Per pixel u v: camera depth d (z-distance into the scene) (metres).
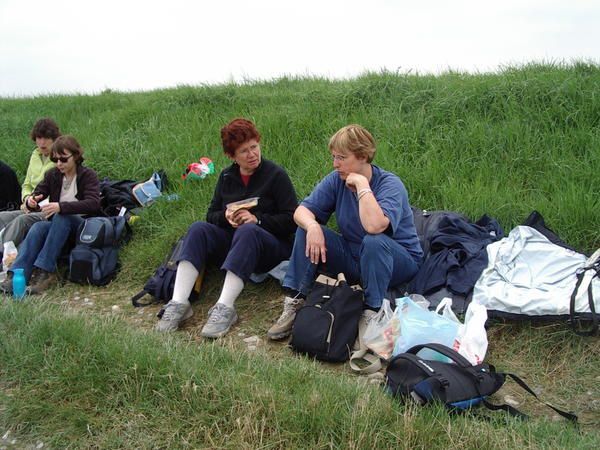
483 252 4.64
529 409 3.47
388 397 3.28
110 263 5.58
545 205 5.14
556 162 5.66
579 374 3.75
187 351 3.74
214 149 7.23
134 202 6.46
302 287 4.46
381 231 4.19
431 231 5.04
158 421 3.17
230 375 3.40
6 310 4.22
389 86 7.65
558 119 6.26
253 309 4.83
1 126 9.84
